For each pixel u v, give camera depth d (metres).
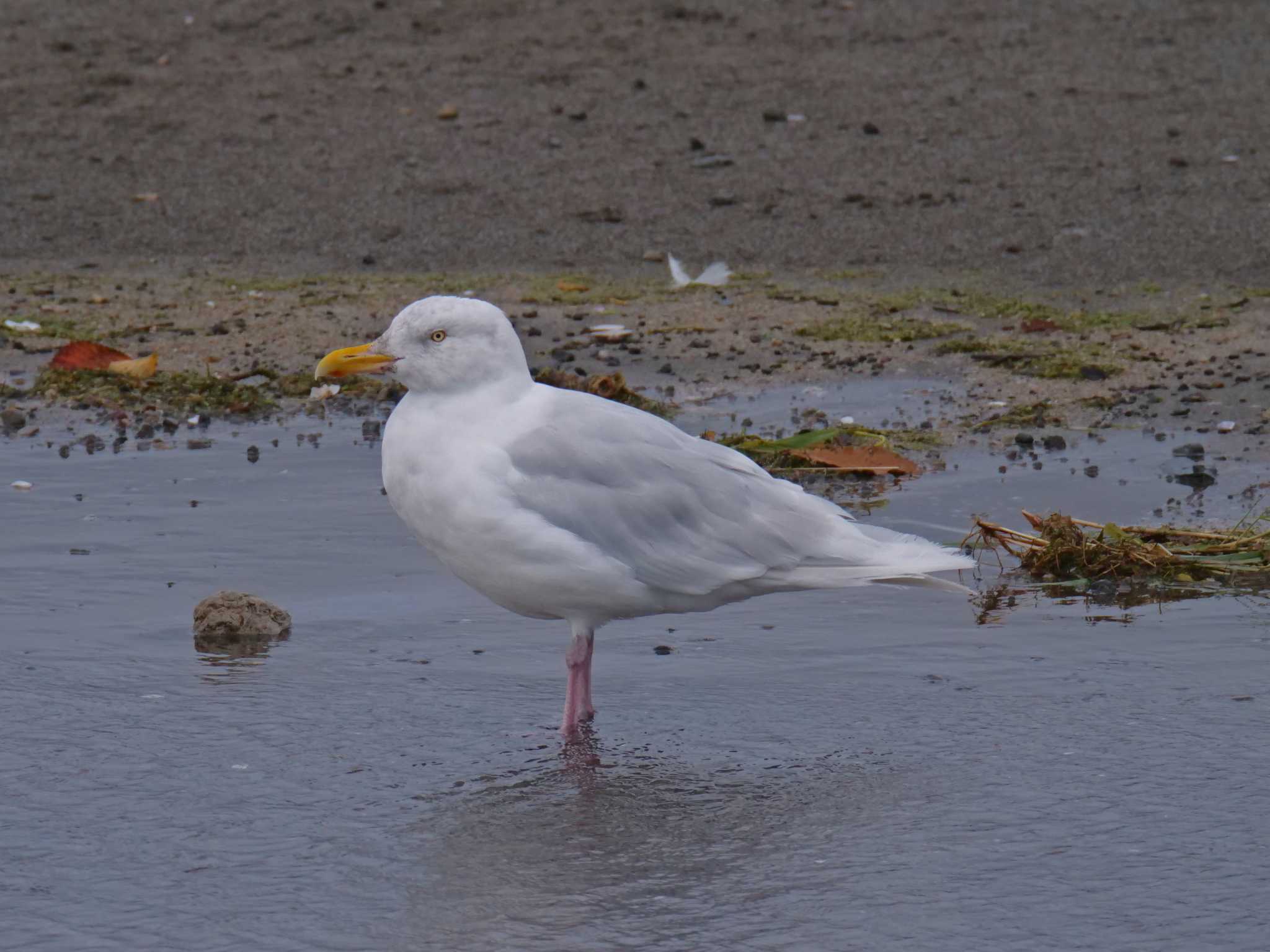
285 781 7.92
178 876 6.98
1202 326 16.84
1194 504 11.98
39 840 7.30
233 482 12.88
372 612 10.23
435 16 29.44
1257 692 8.81
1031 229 20.61
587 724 8.60
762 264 19.81
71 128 24.78
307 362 16.27
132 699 8.87
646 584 8.56
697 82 26.48
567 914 6.65
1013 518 11.79
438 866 7.07
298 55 27.72
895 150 23.62
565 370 15.70
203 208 22.06
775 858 7.13
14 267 19.95
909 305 17.97
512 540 8.41
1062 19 29.36
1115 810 7.51
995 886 6.83
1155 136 23.75
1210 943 6.36
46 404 14.95
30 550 11.23
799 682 9.12
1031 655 9.43
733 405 14.80
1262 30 28.48
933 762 8.07
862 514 11.91
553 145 24.03
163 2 30.00
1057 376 15.44
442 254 20.38
